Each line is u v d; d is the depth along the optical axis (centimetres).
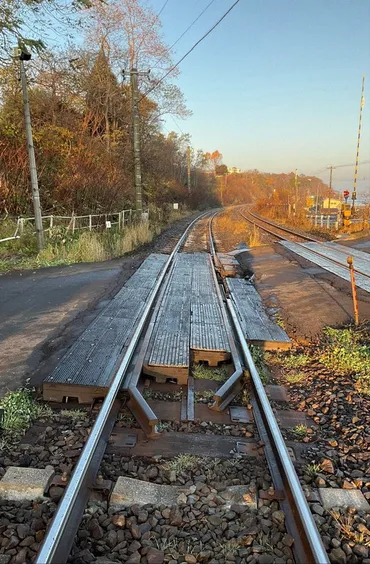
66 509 282
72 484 306
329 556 278
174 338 631
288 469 334
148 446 393
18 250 1513
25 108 1377
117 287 1014
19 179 1984
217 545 285
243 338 646
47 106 2288
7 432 407
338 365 605
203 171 9531
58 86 2423
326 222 3084
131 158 3164
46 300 888
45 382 471
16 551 272
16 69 1750
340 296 984
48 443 392
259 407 464
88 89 2872
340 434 439
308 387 547
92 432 373
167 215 4000
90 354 562
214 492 334
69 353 563
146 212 2811
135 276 1139
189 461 374
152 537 289
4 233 1638
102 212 2341
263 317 809
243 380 528
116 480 342
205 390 518
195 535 294
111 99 3081
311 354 664
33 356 589
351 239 2152
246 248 1961
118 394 465
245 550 281
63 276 1148
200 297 915
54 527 266
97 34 2798
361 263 1420
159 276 1133
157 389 515
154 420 407
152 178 3938
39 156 2042
